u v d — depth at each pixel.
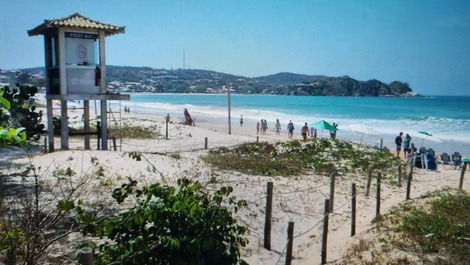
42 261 6.91
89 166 14.85
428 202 13.09
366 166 20.59
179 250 5.52
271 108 91.12
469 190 16.62
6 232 5.12
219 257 5.97
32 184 11.64
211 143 28.22
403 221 10.98
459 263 8.41
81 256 4.08
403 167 21.38
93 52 18.45
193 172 16.20
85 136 20.31
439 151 32.94
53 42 18.48
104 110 19.16
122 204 10.62
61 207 5.46
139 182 13.37
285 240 10.74
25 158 16.52
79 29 17.78
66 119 18.69
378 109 89.06
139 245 5.39
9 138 3.96
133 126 33.03
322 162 20.86
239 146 24.70
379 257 8.91
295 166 19.59
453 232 9.97
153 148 24.91
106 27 18.05
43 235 6.10
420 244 9.42
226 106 97.19
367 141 37.78
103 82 18.69
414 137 39.88
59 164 15.04
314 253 10.07
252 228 11.11
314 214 12.97
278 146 24.09
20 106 18.53
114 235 5.64
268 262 9.28
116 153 17.61
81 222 6.21
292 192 14.52
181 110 77.12
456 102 135.12
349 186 16.59
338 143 24.75
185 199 5.63
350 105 108.69
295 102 130.75
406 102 134.75
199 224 5.63
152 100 146.38
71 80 18.02
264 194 14.12
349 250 9.89
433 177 19.97
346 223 12.24
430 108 94.94
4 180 11.48
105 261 5.49
